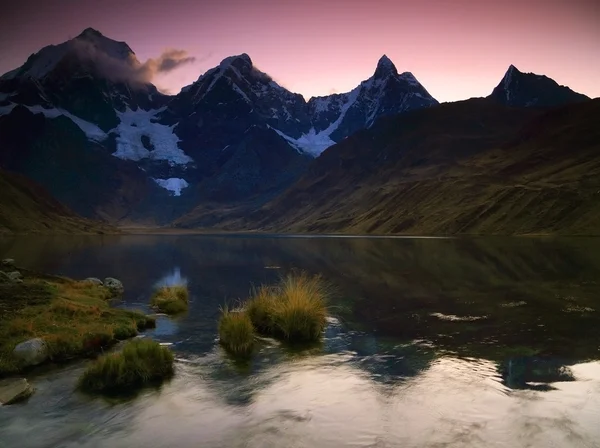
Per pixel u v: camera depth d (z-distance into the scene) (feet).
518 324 60.44
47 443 27.20
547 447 25.52
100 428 29.32
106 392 36.32
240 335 50.93
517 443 26.07
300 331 54.70
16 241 351.87
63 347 46.55
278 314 58.03
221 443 26.96
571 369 40.32
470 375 39.09
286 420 30.25
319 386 37.19
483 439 26.68
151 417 31.09
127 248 298.97
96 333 51.34
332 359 45.57
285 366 43.34
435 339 53.16
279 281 116.98
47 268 148.56
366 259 183.11
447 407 31.83
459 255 187.21
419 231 531.50
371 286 102.32
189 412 31.94
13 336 48.03
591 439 26.43
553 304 75.46
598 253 182.91
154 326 63.67
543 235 375.45
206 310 77.05
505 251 201.46
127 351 40.86
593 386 35.76
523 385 36.22
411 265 152.87
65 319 56.24
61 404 33.65
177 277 128.26
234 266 163.94
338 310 73.61
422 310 72.79
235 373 41.29
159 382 38.78
